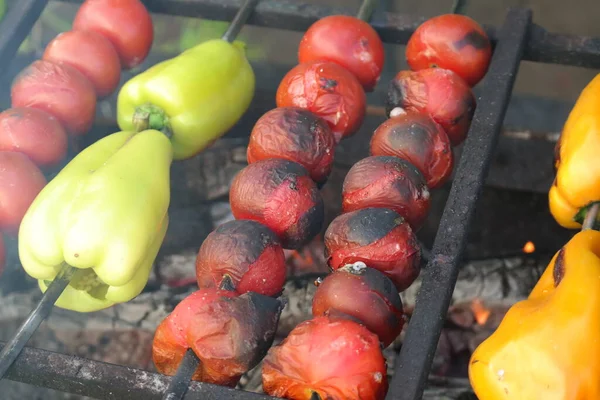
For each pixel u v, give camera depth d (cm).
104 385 72
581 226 84
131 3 93
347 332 71
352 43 88
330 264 78
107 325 96
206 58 89
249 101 93
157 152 83
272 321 73
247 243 76
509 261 98
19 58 103
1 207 81
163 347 74
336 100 84
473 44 88
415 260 77
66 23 129
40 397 95
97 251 78
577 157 81
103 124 101
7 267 97
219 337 72
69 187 81
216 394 71
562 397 70
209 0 95
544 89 129
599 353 71
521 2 136
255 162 80
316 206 79
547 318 72
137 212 79
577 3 135
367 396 71
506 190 101
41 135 84
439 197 100
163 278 97
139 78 88
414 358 71
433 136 82
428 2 136
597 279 73
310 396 71
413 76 85
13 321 96
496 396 72
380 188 79
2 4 95
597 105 82
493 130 82
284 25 95
